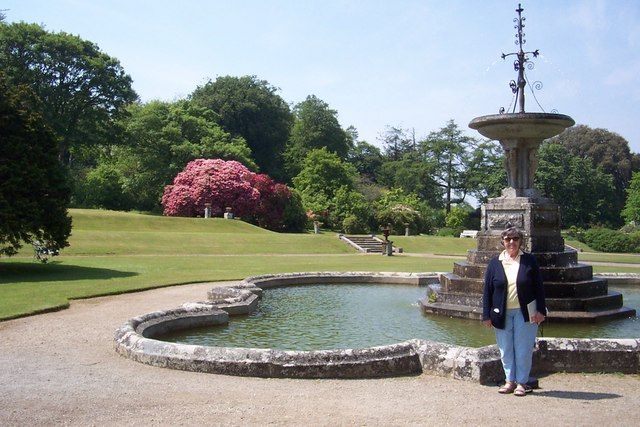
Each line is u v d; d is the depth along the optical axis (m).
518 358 6.29
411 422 5.20
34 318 11.06
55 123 48.44
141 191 57.78
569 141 79.38
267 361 7.00
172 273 19.84
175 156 58.38
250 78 77.69
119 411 5.45
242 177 52.28
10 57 46.03
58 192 19.27
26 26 46.97
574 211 68.62
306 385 6.59
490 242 13.20
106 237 31.28
